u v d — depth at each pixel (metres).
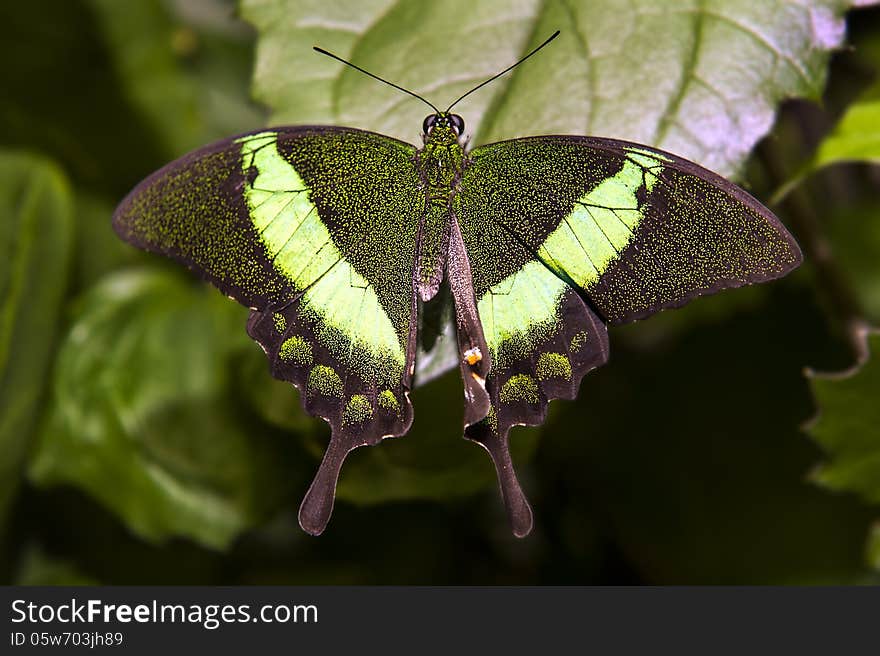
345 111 0.40
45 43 0.46
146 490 0.43
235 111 0.48
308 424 0.41
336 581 0.45
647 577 0.45
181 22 0.47
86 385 0.44
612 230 0.39
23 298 0.44
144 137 0.47
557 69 0.39
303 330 0.39
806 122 0.46
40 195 0.44
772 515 0.45
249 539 0.45
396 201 0.40
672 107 0.39
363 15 0.40
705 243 0.39
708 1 0.39
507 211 0.40
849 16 0.45
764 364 0.46
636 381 0.46
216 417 0.43
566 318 0.39
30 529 0.45
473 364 0.39
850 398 0.41
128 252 0.46
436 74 0.40
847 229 0.47
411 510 0.46
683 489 0.45
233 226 0.39
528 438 0.41
